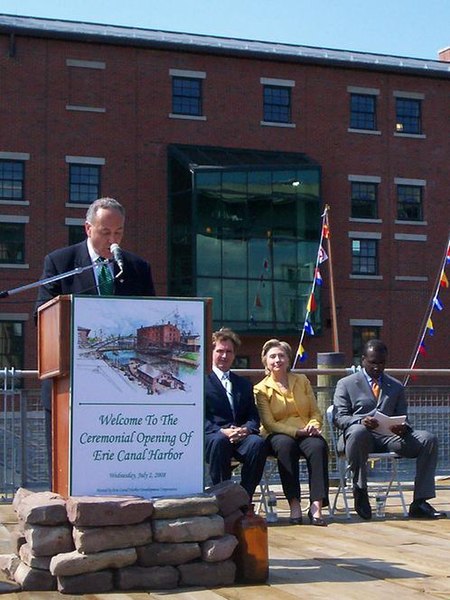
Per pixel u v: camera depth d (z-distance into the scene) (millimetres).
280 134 39188
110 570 5680
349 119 40344
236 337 8781
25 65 35781
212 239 36469
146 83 37344
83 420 5727
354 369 10828
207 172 36281
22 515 5832
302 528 8484
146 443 5840
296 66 39594
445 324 41062
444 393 11250
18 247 35719
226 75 38469
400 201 41000
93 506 5570
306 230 37969
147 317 5871
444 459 11219
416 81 41500
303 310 37875
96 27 37844
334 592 5719
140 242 36812
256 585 5902
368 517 9062
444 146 41781
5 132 35531
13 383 9984
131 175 36938
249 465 8172
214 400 8570
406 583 6004
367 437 9086
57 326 5785
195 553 5801
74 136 36344
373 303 39969
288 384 9148
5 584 5750
